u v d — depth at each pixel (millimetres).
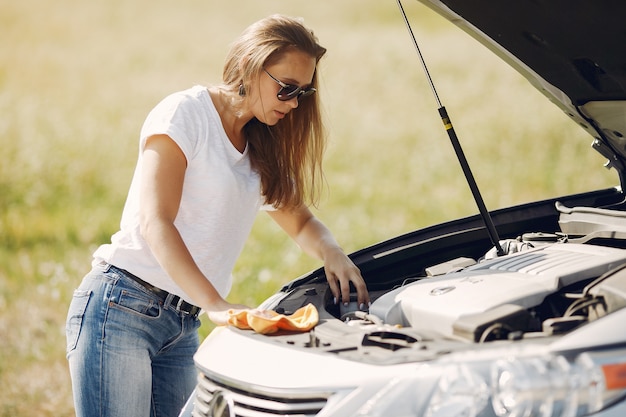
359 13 24812
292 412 2590
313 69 3193
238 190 3283
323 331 2846
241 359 2797
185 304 3283
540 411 2340
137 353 3266
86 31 23750
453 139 3604
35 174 12031
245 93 3178
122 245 3242
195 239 3246
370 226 9289
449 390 2398
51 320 6555
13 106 16250
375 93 16719
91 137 14133
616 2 3125
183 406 3537
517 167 11422
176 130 3094
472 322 2627
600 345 2424
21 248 8750
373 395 2469
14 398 5367
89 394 3242
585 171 10852
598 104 3613
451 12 3520
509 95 15867
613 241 3531
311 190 3596
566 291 2936
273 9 26125
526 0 3291
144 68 19547
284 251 8312
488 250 3906
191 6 27234
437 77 17562
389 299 3086
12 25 24234
